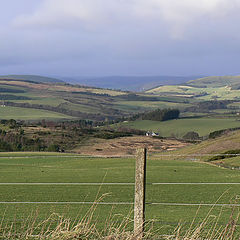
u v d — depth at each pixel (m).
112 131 153.75
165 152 105.31
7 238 6.74
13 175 51.12
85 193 28.45
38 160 77.94
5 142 122.12
